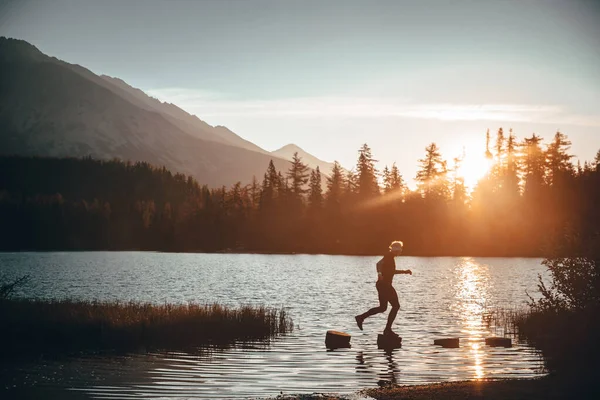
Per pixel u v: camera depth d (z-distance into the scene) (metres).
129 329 20.75
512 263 90.06
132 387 13.66
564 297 21.14
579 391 12.38
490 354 17.45
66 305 23.64
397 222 125.56
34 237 155.00
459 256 115.62
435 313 28.41
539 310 22.53
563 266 20.81
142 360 16.81
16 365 16.14
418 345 19.02
